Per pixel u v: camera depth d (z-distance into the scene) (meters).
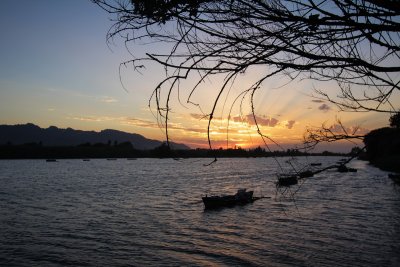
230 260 20.98
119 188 66.25
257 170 138.12
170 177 99.75
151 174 114.19
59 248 23.72
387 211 35.50
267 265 19.83
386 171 95.62
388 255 20.48
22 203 45.31
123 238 26.56
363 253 21.02
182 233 28.17
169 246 24.23
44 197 51.75
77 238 26.56
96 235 27.58
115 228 30.25
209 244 24.58
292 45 2.21
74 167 157.00
